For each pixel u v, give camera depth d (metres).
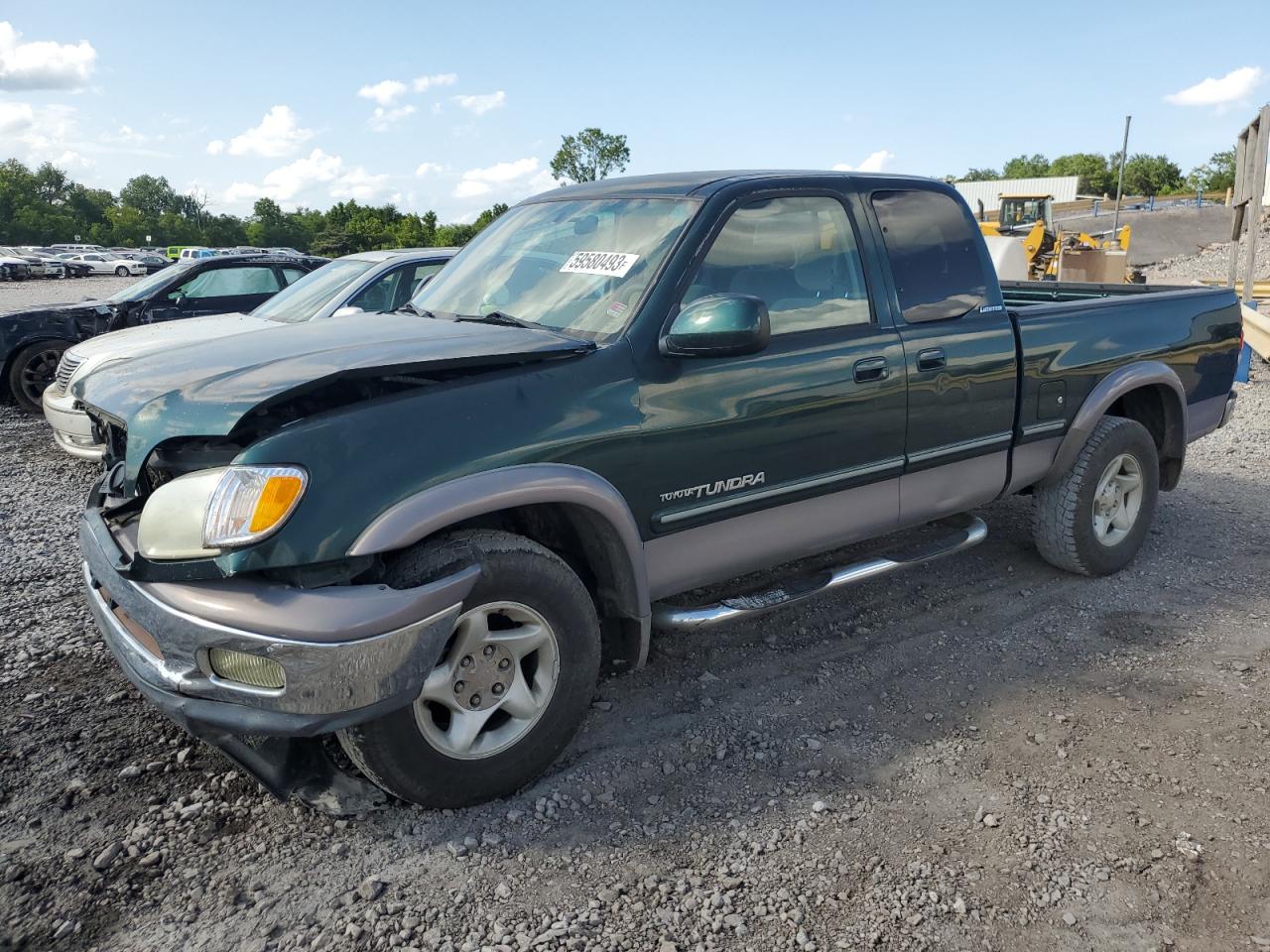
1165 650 4.00
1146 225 41.97
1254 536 5.37
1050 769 3.13
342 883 2.58
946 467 4.07
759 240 3.49
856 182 3.86
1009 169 119.94
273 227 129.75
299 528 2.45
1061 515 4.61
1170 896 2.52
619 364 3.05
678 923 2.44
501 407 2.80
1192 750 3.22
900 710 3.53
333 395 2.72
